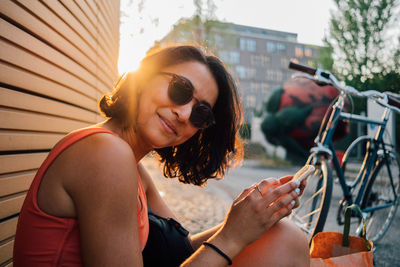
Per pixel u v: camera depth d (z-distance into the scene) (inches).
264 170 586.9
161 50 42.6
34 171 68.3
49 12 70.9
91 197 31.5
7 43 54.2
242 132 54.7
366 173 128.3
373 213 135.2
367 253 51.7
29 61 62.3
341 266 50.8
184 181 56.7
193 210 207.0
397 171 139.5
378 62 596.7
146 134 40.8
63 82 81.9
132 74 41.6
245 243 38.6
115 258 31.8
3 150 55.0
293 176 46.2
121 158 32.7
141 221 39.5
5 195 57.1
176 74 40.4
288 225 44.8
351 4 613.6
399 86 580.7
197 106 41.4
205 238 56.1
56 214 33.5
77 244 33.8
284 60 2399.1
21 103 60.5
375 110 164.9
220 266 37.6
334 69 631.8
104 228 31.6
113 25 159.3
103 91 135.6
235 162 55.5
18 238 35.3
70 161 32.5
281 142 769.6
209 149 52.8
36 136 67.5
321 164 110.8
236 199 42.8
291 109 727.1
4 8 52.3
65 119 85.4
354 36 611.2
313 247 64.6
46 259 33.6
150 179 61.7
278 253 42.3
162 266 47.6
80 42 95.3
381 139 130.5
